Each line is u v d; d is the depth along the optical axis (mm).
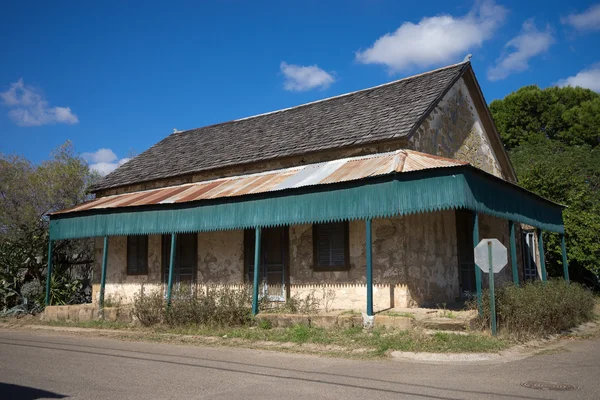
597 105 36281
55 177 25781
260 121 21438
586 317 14594
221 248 16750
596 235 21141
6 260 20656
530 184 23406
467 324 10898
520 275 19750
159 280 18078
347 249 14133
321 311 13562
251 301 14086
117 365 9023
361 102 18266
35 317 17938
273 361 9273
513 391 6793
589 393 6672
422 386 7117
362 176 12039
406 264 13188
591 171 27547
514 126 38688
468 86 18078
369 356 9531
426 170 11117
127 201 17359
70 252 22641
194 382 7520
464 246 16453
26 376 8086
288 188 12828
